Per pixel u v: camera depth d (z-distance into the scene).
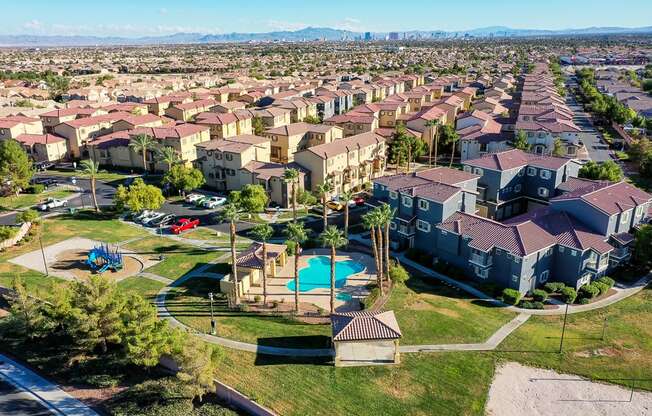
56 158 126.12
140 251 75.19
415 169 119.69
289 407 42.41
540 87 185.75
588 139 141.38
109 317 48.56
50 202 93.38
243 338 52.47
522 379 45.78
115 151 122.25
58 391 45.66
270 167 99.50
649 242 64.06
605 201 66.44
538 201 88.31
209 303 60.16
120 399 44.22
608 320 55.38
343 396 43.69
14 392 45.50
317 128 122.94
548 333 53.03
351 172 105.25
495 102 160.75
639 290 62.44
